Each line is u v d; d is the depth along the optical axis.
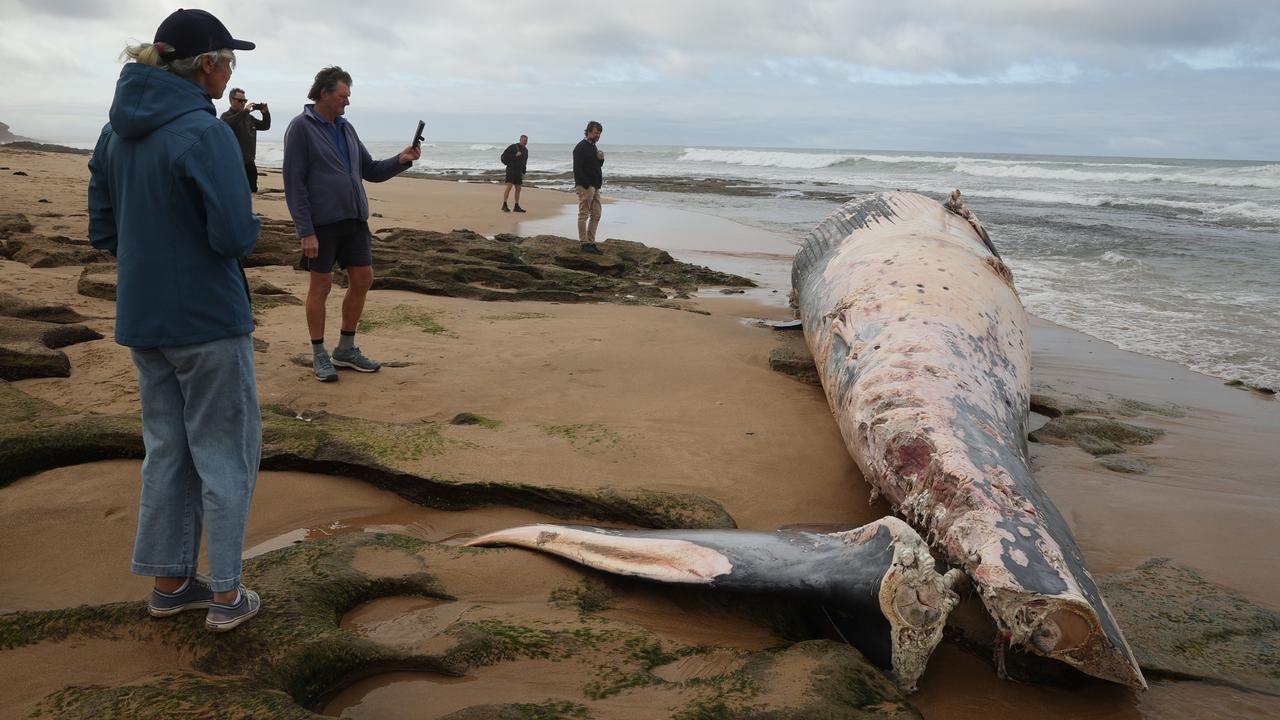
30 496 3.63
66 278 8.04
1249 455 5.07
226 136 2.53
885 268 5.48
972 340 4.58
